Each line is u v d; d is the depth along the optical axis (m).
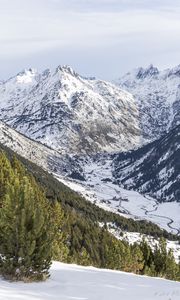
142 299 17.66
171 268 39.88
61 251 41.56
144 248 41.84
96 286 19.45
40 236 19.67
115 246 47.91
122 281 21.56
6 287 17.52
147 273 37.66
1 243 19.59
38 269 19.52
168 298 18.14
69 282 19.81
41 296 16.67
